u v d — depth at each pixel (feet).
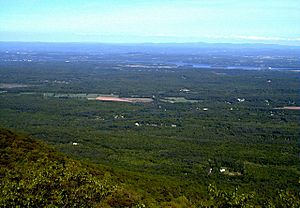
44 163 173.27
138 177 230.27
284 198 129.39
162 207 175.11
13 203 101.60
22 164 167.32
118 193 156.66
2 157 173.99
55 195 107.65
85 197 114.01
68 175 116.16
